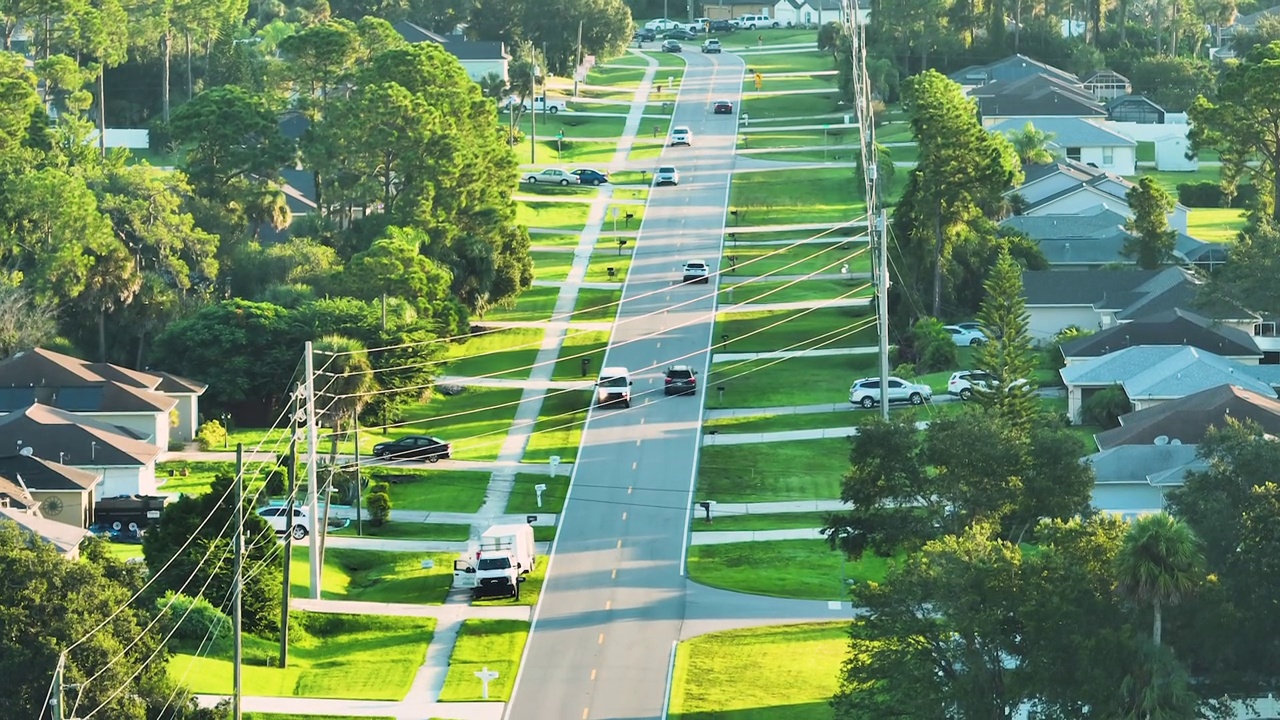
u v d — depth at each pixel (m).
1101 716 170.00
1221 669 180.88
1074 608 175.00
